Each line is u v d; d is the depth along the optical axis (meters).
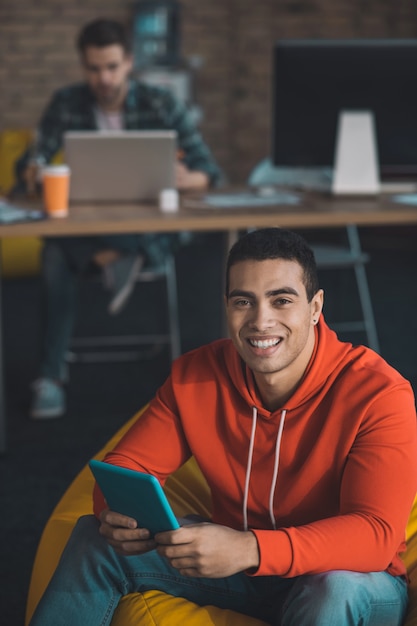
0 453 3.56
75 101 4.22
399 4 7.52
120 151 3.62
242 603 1.85
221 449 1.83
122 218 3.32
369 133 3.72
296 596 1.65
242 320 1.69
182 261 6.72
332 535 1.62
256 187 4.13
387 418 1.68
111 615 1.80
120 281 3.91
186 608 1.79
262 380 1.75
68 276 3.92
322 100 3.77
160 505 1.58
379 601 1.66
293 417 1.75
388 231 6.98
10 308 5.60
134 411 4.02
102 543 1.79
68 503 2.25
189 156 4.24
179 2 7.40
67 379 4.39
